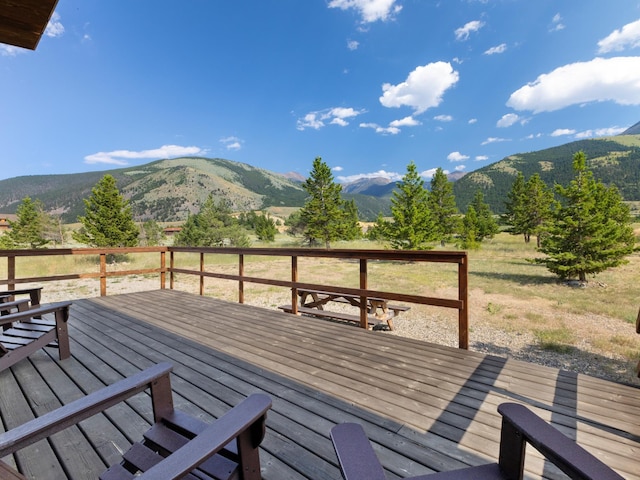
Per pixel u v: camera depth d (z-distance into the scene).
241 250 5.18
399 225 17.16
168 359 2.93
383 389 2.33
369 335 3.62
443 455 1.60
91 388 2.40
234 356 3.00
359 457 0.83
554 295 8.18
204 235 22.25
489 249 20.91
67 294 8.41
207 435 0.92
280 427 1.86
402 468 1.51
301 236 28.91
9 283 4.71
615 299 7.61
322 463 1.55
